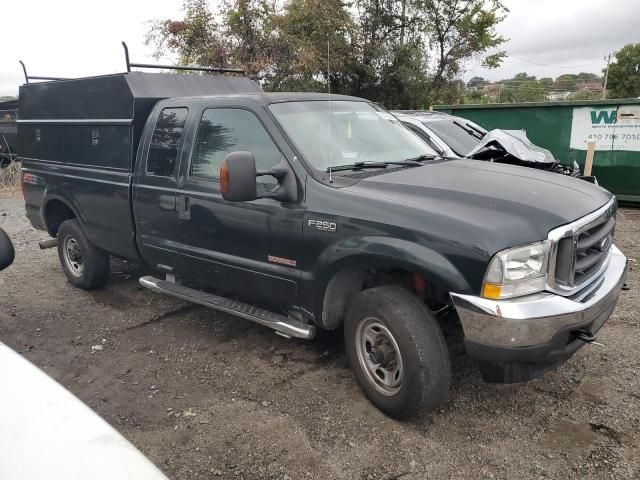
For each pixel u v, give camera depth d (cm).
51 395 192
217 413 353
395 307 318
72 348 456
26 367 208
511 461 299
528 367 300
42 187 591
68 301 564
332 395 370
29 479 156
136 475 162
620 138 928
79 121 528
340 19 1916
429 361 310
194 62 1878
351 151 401
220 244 414
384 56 2125
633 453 301
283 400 366
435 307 356
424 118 796
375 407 352
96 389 389
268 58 1838
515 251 285
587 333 307
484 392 367
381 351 332
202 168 427
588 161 948
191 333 479
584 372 387
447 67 2417
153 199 459
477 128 850
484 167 403
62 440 172
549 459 300
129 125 478
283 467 300
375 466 299
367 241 323
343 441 321
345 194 343
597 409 343
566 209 316
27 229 911
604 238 346
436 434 325
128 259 521
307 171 363
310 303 365
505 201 315
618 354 410
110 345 459
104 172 509
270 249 380
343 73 2091
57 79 618
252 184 344
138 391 384
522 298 290
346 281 364
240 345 451
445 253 296
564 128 977
